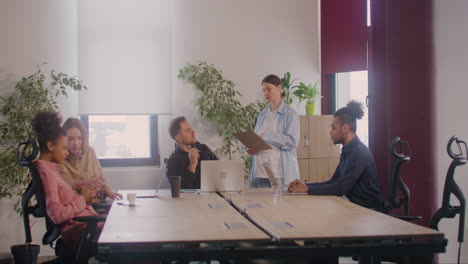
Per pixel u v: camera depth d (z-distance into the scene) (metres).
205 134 6.10
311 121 6.09
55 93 5.72
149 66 5.89
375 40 5.66
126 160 5.98
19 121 5.38
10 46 5.64
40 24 5.71
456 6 4.55
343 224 2.79
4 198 5.53
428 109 4.88
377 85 5.64
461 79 4.52
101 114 5.79
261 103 6.19
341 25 6.31
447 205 3.71
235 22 6.29
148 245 2.39
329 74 6.64
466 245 4.48
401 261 3.77
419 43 4.93
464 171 4.54
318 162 6.11
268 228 2.68
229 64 6.27
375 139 5.66
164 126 6.02
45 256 5.63
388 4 5.21
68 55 5.79
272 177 4.06
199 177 5.04
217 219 2.99
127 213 3.23
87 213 3.84
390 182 3.87
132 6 5.86
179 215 3.14
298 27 6.52
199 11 6.18
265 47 6.40
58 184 3.59
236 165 4.32
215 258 2.42
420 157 4.97
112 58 5.82
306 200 3.76
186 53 6.12
